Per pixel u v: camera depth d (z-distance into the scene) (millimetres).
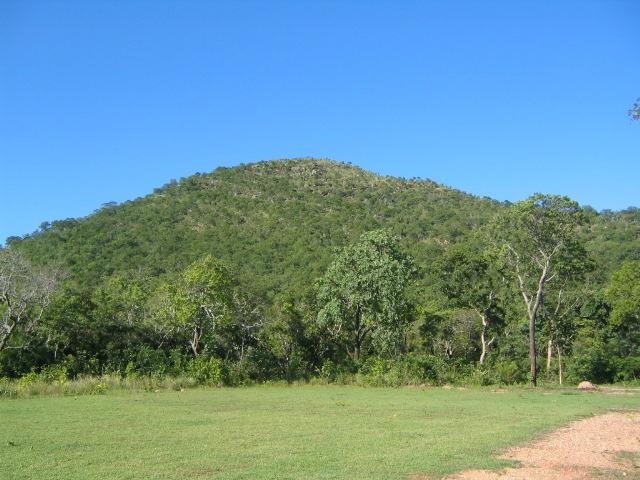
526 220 40156
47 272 39344
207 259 42281
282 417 19828
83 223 86750
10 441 14180
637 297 50219
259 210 97750
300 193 110062
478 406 24312
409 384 38938
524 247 41656
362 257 41344
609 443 14094
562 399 28469
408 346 50875
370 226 91000
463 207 106438
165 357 38938
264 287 55312
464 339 53688
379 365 40219
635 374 48781
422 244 84000
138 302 44750
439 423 18141
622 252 67875
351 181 125438
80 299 39500
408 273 41125
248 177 120000
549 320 47938
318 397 28984
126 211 94312
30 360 36562
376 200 111062
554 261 41125
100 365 38281
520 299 48438
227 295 42031
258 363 42188
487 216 96750
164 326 41812
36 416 19719
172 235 82625
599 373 48375
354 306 42656
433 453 12547
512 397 29672
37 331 37250
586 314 55906
